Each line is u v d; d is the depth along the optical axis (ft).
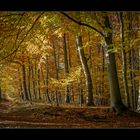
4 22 39.22
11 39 40.73
